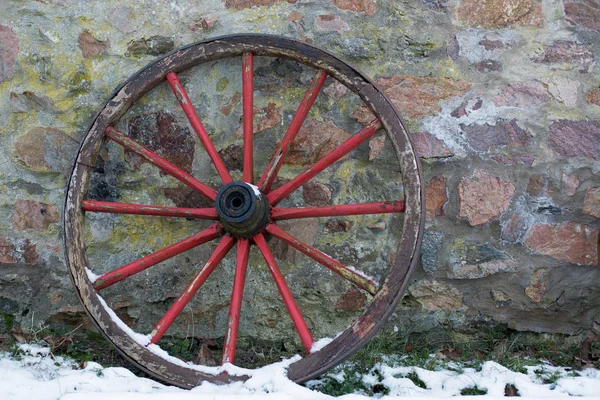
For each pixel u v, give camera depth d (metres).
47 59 2.86
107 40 2.86
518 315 2.88
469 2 2.81
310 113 2.84
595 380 2.54
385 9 2.82
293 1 2.83
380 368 2.66
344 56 2.82
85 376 2.46
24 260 2.88
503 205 2.83
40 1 2.86
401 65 2.82
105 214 2.88
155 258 2.64
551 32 2.83
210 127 2.87
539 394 2.45
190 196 2.88
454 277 2.85
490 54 2.82
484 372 2.60
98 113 2.74
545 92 2.82
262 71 2.85
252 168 2.68
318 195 2.86
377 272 2.86
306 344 2.48
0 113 2.87
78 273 2.63
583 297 2.87
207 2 2.85
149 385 2.44
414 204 2.51
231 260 2.88
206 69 2.87
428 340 2.89
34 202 2.88
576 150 2.82
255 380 2.41
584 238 2.85
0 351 2.76
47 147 2.87
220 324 2.90
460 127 2.82
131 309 2.90
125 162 2.88
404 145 2.55
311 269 2.86
